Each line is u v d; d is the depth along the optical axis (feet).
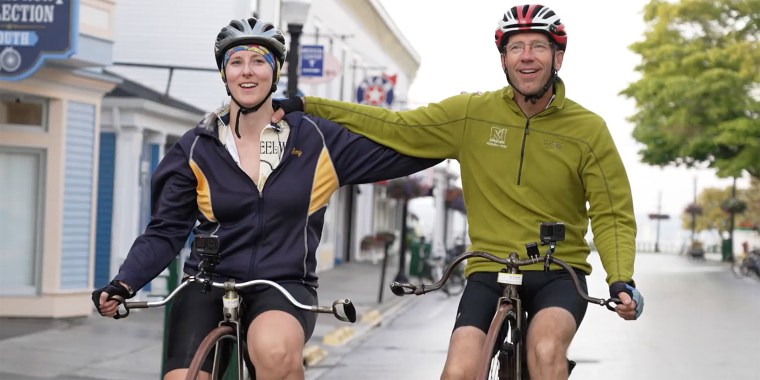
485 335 18.76
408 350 54.44
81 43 53.36
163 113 66.23
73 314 56.29
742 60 166.61
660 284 127.44
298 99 19.04
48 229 55.21
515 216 19.47
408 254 176.24
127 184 64.28
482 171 19.70
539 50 18.98
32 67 47.96
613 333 63.82
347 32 133.18
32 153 55.21
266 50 17.92
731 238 229.45
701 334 63.87
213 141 18.07
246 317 17.83
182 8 84.43
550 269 19.33
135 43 84.28
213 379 16.89
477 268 19.58
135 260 18.10
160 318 59.47
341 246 139.44
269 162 18.06
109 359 43.75
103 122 63.72
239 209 17.93
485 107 19.71
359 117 19.52
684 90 165.58
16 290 55.11
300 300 17.69
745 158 164.35
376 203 168.55
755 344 58.39
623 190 19.35
